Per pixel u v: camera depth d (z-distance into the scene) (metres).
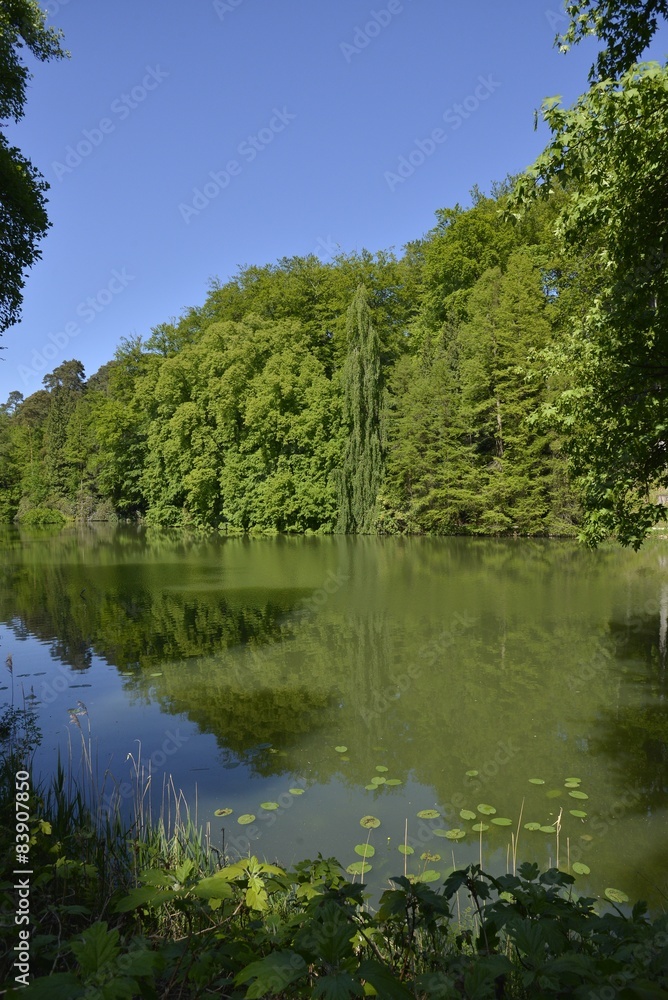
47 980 1.53
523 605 13.84
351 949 1.78
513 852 4.99
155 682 9.38
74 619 13.75
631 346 5.82
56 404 68.69
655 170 5.02
